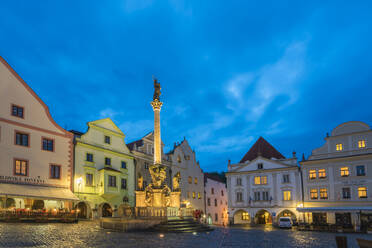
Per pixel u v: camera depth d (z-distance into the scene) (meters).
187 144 71.19
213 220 77.62
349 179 55.81
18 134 38.34
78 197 43.84
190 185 69.62
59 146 42.72
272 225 58.47
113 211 49.22
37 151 39.97
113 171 49.44
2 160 36.12
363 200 54.09
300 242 23.14
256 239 24.30
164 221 29.00
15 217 29.23
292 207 60.19
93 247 17.02
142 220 28.33
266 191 63.34
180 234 25.75
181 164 67.38
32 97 40.56
